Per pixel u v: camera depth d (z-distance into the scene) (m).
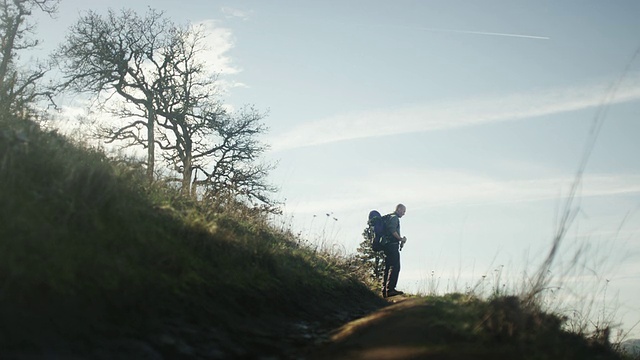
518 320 5.14
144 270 5.18
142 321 4.45
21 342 3.45
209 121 35.50
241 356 4.66
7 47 30.23
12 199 4.83
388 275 11.77
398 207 12.06
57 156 6.41
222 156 35.56
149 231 6.00
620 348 5.93
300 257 9.72
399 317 5.96
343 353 5.02
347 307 8.40
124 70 35.06
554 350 4.87
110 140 33.22
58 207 5.19
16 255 4.17
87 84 34.06
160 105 35.62
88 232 5.14
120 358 3.80
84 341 3.81
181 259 5.83
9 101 8.41
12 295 3.82
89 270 4.57
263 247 8.13
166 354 4.15
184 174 9.87
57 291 4.11
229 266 6.68
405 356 4.66
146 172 8.58
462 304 6.02
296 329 6.05
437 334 5.15
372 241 11.96
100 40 34.88
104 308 4.31
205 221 7.36
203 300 5.42
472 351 4.68
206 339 4.69
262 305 6.32
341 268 11.31
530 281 5.50
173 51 36.56
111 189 6.14
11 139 5.94
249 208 10.92
